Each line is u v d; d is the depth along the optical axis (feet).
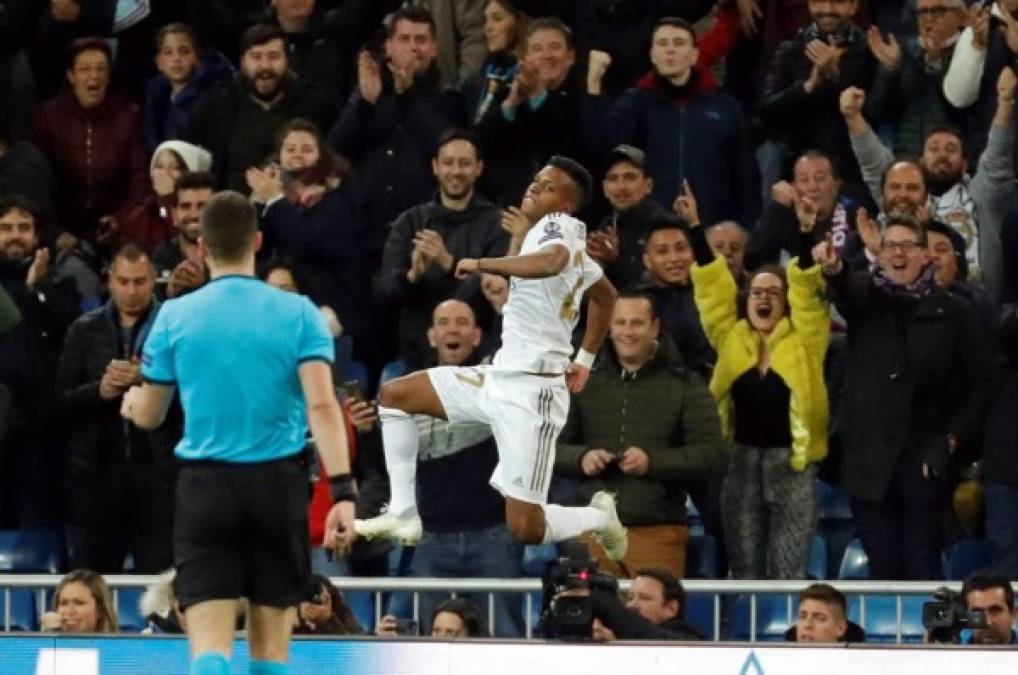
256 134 168.76
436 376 124.77
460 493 144.05
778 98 170.30
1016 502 142.10
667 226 152.25
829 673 111.75
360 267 162.71
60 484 155.12
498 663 113.19
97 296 166.71
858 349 144.77
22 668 114.83
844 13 170.60
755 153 171.12
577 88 163.53
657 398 142.20
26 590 133.80
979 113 168.76
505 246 156.35
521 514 122.93
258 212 163.12
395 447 125.29
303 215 160.66
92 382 149.38
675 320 151.84
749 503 144.77
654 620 124.06
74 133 174.09
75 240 169.27
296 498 98.22
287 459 98.22
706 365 150.30
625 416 142.31
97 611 125.59
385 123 165.99
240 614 122.83
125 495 148.87
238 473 97.35
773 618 140.15
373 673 113.80
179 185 157.17
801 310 143.64
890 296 143.74
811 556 150.51
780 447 143.95
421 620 135.33
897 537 145.07
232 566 98.02
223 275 99.09
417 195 165.27
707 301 146.00
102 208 174.91
